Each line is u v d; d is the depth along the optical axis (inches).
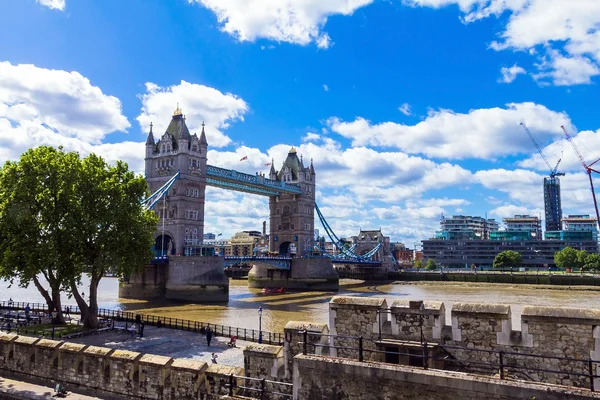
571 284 6525.6
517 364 546.9
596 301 4734.3
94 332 2226.9
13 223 2050.9
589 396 408.2
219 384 775.1
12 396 946.1
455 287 6899.6
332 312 666.8
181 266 4473.4
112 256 2209.6
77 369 949.8
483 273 7495.1
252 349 701.9
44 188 2114.9
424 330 607.8
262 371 690.2
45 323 2353.6
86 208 2198.6
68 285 2257.6
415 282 7593.5
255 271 6825.8
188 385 797.9
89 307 2308.1
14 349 1055.6
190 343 2048.5
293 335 665.0
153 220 2583.7
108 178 2343.8
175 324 2532.0
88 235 2210.9
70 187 2139.5
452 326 589.0
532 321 544.1
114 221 2251.5
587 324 515.5
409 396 487.5
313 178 7214.6
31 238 2100.1
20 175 2106.3
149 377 845.8
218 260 4606.3
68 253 2144.4
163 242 4933.6
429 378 478.0
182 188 4911.4
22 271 2123.5
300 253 6811.0
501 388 444.5
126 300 4515.3
